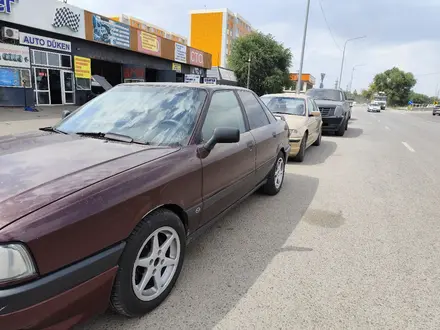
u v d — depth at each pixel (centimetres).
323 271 309
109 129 309
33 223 169
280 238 376
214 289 276
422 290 284
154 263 244
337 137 1311
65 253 179
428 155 945
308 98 917
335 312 253
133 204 214
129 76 2709
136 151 262
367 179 649
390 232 401
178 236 261
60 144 275
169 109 321
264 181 473
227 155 326
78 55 2009
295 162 791
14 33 1605
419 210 481
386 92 9938
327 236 385
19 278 163
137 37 2453
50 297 173
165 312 246
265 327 234
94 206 193
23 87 1675
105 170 223
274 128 483
